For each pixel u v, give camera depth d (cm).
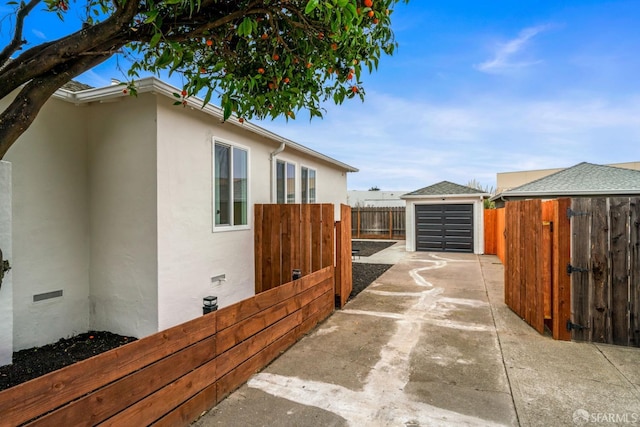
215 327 290
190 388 261
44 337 437
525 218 512
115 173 475
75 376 183
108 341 451
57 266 453
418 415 274
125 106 466
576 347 412
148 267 454
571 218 430
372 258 1227
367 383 326
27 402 162
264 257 643
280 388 317
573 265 429
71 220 469
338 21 230
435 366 362
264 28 315
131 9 250
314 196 971
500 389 314
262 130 651
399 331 470
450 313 555
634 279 412
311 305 480
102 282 484
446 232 1412
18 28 305
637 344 411
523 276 519
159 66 305
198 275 518
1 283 350
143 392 221
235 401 294
